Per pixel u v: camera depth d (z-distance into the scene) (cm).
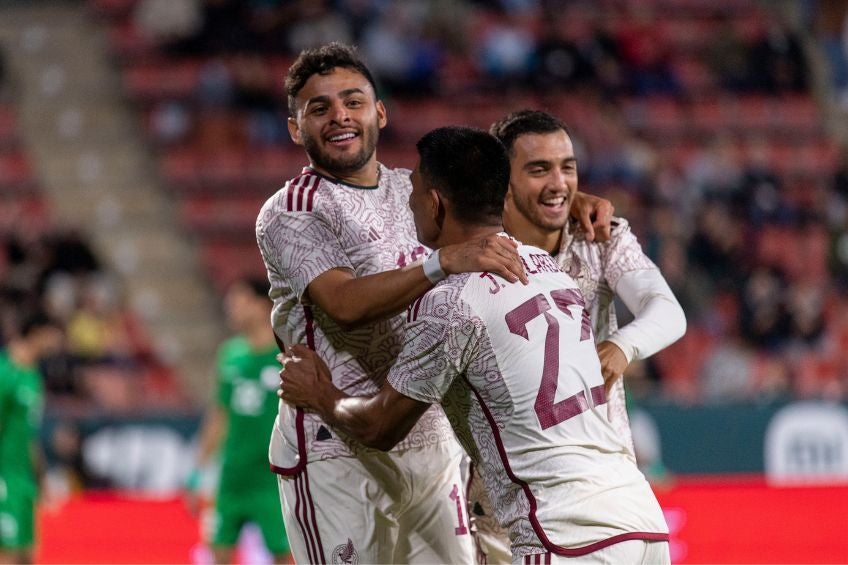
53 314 4184
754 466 3319
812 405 3334
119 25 5741
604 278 1467
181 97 5478
